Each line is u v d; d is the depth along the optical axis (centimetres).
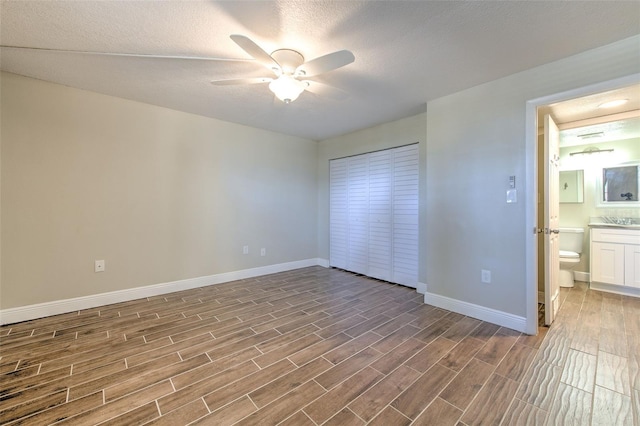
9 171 241
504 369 180
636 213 355
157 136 320
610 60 189
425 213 335
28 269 251
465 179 265
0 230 239
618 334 225
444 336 225
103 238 289
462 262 269
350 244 439
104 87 267
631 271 320
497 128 243
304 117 354
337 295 327
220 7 154
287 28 172
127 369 179
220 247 376
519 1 148
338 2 150
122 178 298
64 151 266
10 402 148
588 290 341
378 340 219
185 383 166
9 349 202
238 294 330
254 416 140
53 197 261
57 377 170
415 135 345
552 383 165
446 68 223
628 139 359
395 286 363
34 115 251
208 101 302
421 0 147
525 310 230
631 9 154
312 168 487
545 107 242
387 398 154
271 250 432
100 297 288
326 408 146
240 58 209
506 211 239
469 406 147
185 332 231
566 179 402
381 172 389
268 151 424
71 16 163
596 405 148
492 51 198
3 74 237
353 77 238
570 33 177
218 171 371
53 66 227
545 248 242
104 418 138
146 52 203
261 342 215
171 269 335
